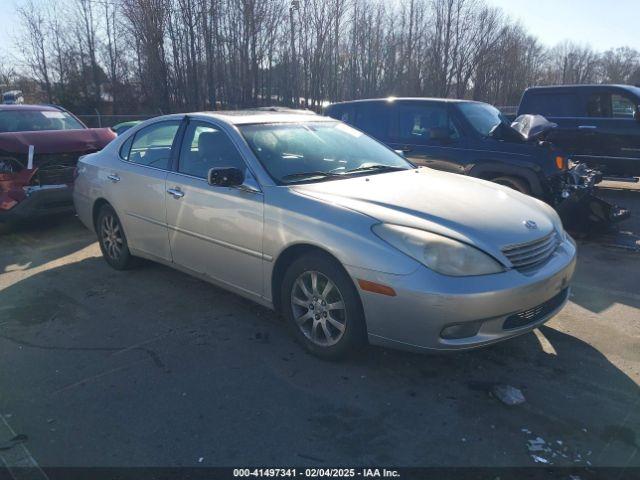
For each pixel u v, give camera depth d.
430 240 2.99
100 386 3.24
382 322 3.08
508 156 6.63
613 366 3.42
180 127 4.58
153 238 4.71
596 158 9.72
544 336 3.85
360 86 37.56
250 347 3.71
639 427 2.80
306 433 2.78
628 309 4.34
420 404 3.02
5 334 3.96
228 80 31.14
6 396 3.15
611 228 6.77
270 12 30.70
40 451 2.66
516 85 49.56
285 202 3.53
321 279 3.41
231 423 2.87
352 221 3.20
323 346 3.46
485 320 2.99
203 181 4.15
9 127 7.71
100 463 2.57
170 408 3.00
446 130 7.11
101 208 5.38
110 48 33.44
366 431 2.79
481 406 3.00
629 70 70.94
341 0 33.78
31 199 6.53
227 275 4.05
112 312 4.34
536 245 3.29
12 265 5.68
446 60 39.22
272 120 4.41
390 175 4.09
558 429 2.79
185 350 3.68
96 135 7.39
